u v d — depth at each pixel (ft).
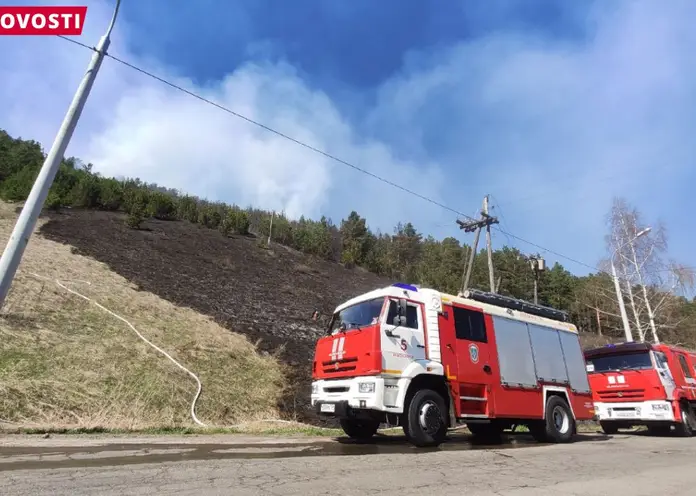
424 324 29.84
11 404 29.14
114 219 111.75
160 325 52.31
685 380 51.83
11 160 134.21
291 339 65.46
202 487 15.10
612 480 19.84
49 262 62.59
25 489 14.08
